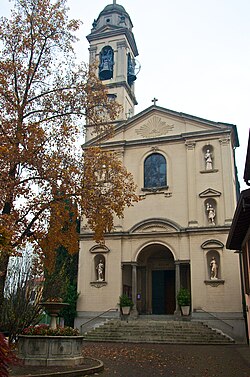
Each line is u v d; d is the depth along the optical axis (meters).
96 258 28.47
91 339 23.66
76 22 18.02
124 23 36.69
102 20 37.69
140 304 28.77
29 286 16.81
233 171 28.72
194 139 28.84
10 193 14.42
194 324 24.00
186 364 13.94
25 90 16.77
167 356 16.17
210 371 12.34
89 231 28.84
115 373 12.03
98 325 26.33
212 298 25.05
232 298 24.72
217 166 27.88
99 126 19.28
